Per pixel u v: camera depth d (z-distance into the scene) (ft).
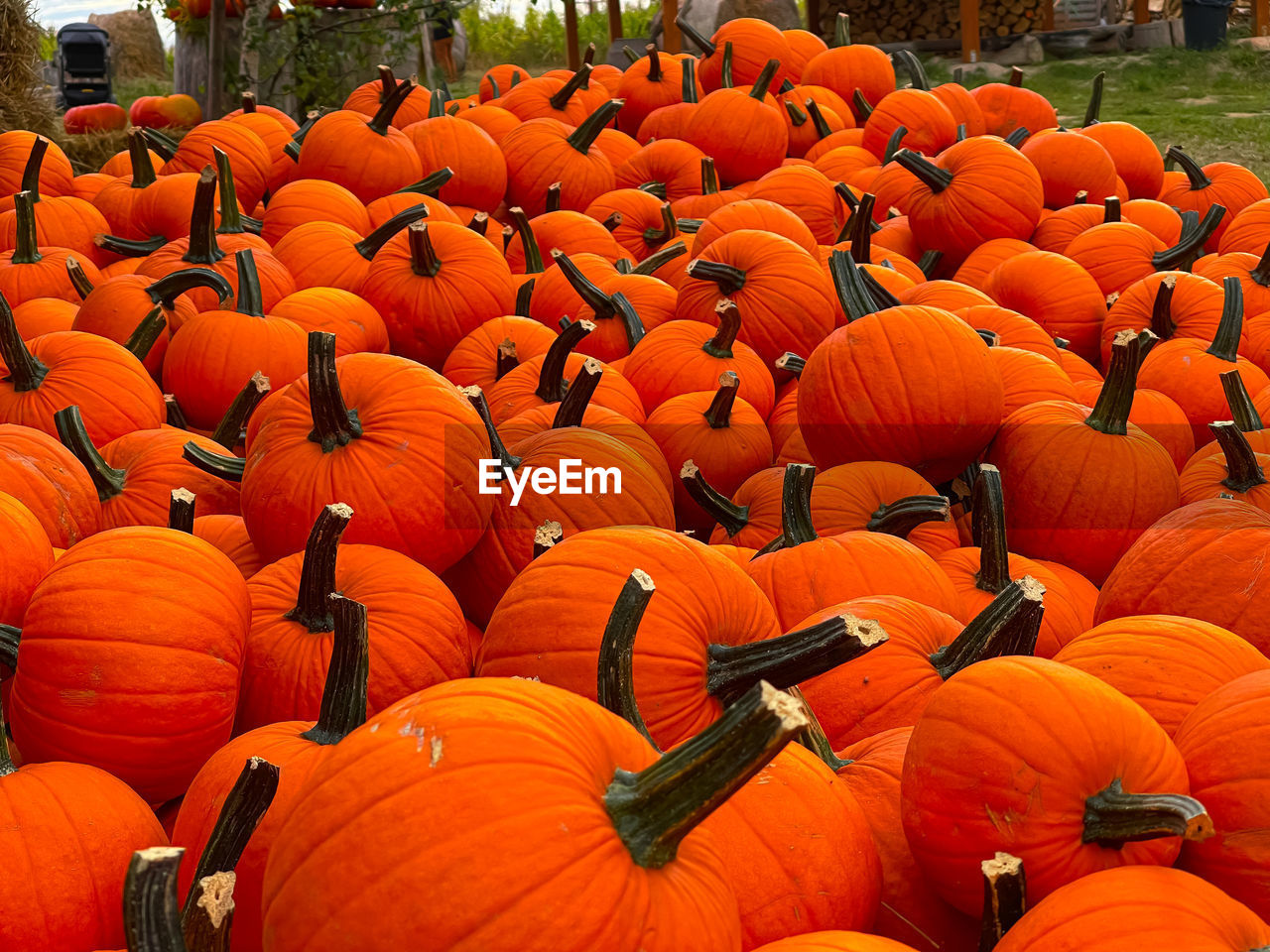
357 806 4.32
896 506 9.57
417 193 17.44
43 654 6.64
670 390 12.64
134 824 5.93
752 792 5.54
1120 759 5.38
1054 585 9.32
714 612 6.78
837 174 21.66
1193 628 6.91
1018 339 13.33
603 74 28.63
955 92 23.99
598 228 17.70
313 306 13.37
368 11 35.19
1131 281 16.35
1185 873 4.91
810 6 69.72
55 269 15.61
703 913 4.34
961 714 5.64
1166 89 57.41
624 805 4.35
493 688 4.70
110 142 33.63
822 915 5.38
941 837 5.59
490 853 4.10
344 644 6.38
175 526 8.15
